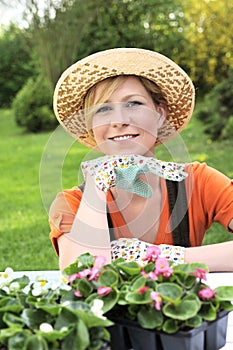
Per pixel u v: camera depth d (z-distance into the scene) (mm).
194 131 7984
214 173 2105
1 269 5023
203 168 2113
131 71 1938
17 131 9836
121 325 1270
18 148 8945
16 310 1234
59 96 2064
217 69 8461
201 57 8477
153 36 8750
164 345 1228
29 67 10758
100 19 8656
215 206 2053
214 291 1300
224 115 7949
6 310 1229
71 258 1798
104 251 1786
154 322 1212
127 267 1346
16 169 7973
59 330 1157
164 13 8641
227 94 7945
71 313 1173
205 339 1279
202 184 2061
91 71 1942
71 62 8805
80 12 8539
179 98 2064
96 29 8852
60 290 1355
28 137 9508
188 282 1297
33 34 8852
